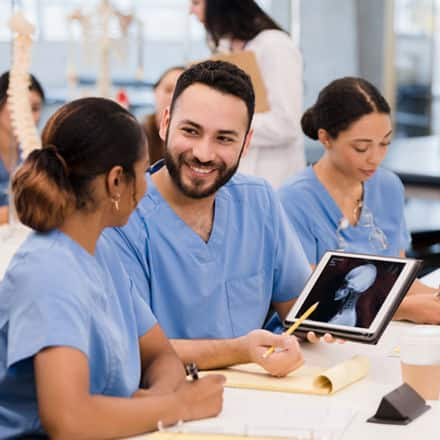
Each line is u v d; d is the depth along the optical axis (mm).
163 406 1723
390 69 7832
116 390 1821
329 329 2139
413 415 1727
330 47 7770
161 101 3998
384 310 2131
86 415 1631
